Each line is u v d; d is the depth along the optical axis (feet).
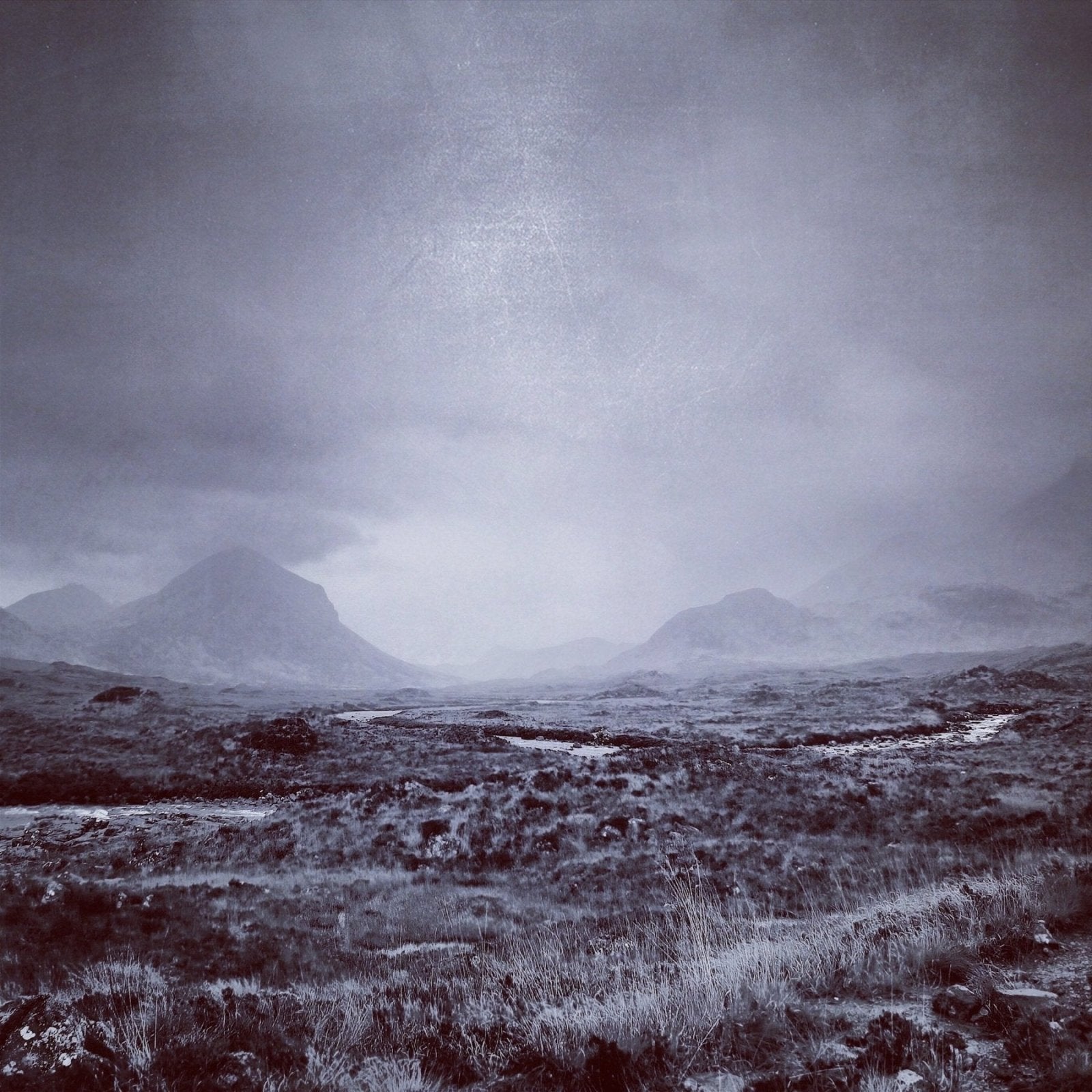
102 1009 20.56
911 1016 17.71
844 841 64.28
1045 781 80.33
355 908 53.26
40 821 99.09
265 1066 17.94
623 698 395.96
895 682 333.83
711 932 33.88
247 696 403.13
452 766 128.06
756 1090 14.89
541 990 24.26
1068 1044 14.75
